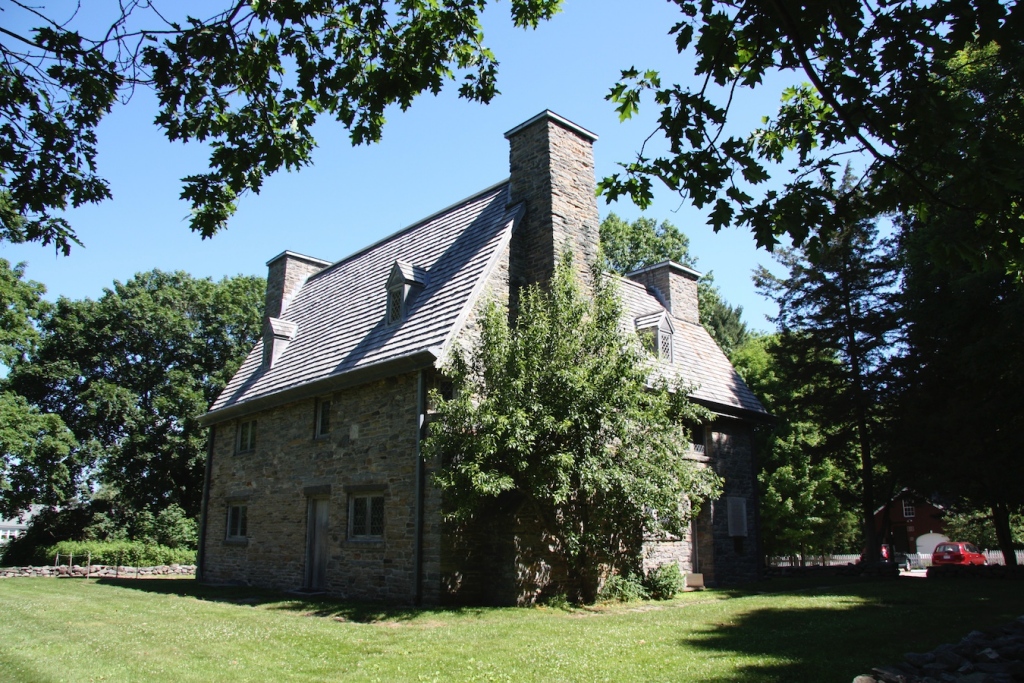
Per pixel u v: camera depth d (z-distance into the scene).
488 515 13.70
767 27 5.34
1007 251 6.19
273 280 25.41
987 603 12.91
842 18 4.94
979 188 5.52
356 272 21.50
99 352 36.09
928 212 6.29
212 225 6.99
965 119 5.29
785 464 32.44
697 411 14.88
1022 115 5.96
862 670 7.50
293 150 7.05
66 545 29.84
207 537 21.88
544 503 13.49
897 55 5.11
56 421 31.52
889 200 6.04
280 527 18.27
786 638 9.41
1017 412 17.98
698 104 5.68
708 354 22.19
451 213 19.50
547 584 13.91
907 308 19.61
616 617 11.73
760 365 35.69
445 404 12.68
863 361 23.17
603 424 12.85
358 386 16.28
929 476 19.86
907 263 19.16
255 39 6.64
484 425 12.19
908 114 5.35
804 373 24.20
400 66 6.88
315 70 6.84
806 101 6.78
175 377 35.41
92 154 6.67
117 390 34.12
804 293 24.36
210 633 10.44
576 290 14.06
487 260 15.41
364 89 6.95
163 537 33.19
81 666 8.41
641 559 15.72
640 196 6.34
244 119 6.88
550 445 12.38
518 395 12.45
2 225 6.94
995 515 20.86
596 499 13.32
